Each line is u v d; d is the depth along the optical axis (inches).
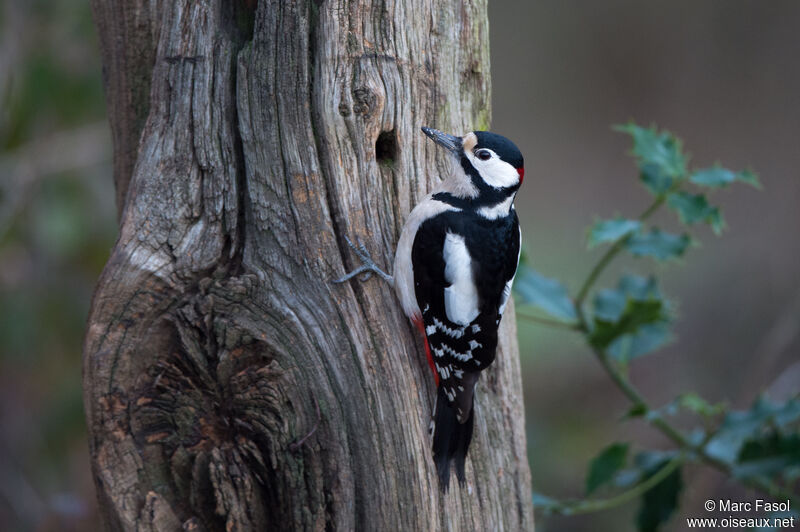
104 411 262.5
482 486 285.9
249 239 269.1
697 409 324.8
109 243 467.5
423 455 268.8
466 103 293.7
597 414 608.1
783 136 764.6
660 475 340.8
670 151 313.4
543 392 610.2
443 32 280.5
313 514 264.1
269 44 262.8
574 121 805.2
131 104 296.5
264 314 265.0
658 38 805.2
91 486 493.4
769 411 331.6
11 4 449.1
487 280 275.9
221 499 261.7
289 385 262.2
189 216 267.3
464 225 276.5
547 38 816.3
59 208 448.5
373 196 271.6
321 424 262.8
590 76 812.6
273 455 262.4
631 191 772.0
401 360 272.1
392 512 264.4
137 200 267.0
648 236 327.0
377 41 268.1
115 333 260.7
